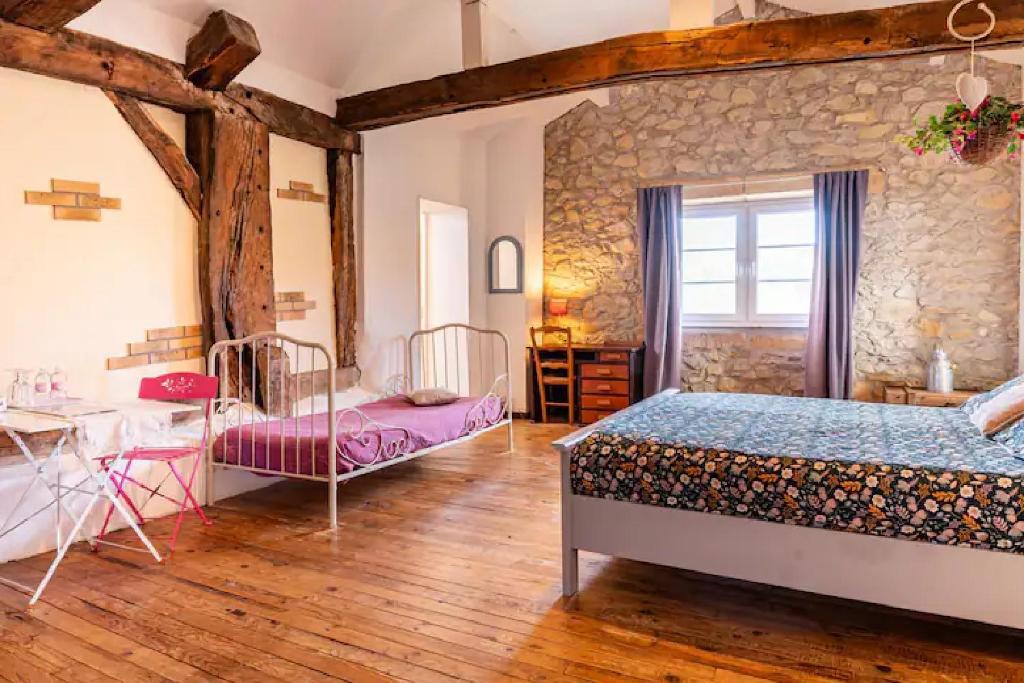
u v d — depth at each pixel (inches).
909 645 91.0
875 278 216.1
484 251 269.9
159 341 158.9
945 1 140.0
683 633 94.8
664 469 99.9
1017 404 108.8
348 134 210.4
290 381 185.0
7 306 130.6
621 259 252.8
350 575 115.3
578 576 114.3
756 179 228.5
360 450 145.9
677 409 137.4
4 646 91.7
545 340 263.7
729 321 239.9
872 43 144.7
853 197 214.4
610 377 240.7
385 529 138.6
